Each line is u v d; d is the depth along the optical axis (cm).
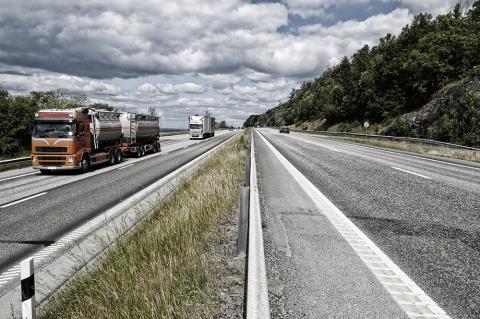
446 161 1817
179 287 376
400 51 5962
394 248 521
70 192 1125
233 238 577
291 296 375
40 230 707
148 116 2697
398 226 634
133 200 978
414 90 5166
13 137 3347
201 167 1600
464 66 4428
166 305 330
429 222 661
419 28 6084
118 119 2134
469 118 2873
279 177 1229
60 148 1552
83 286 409
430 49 4972
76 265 519
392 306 352
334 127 7431
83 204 941
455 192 949
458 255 493
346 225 640
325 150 2473
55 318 357
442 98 3594
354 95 6756
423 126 3756
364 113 6366
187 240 514
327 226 636
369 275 427
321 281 411
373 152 2339
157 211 781
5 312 397
